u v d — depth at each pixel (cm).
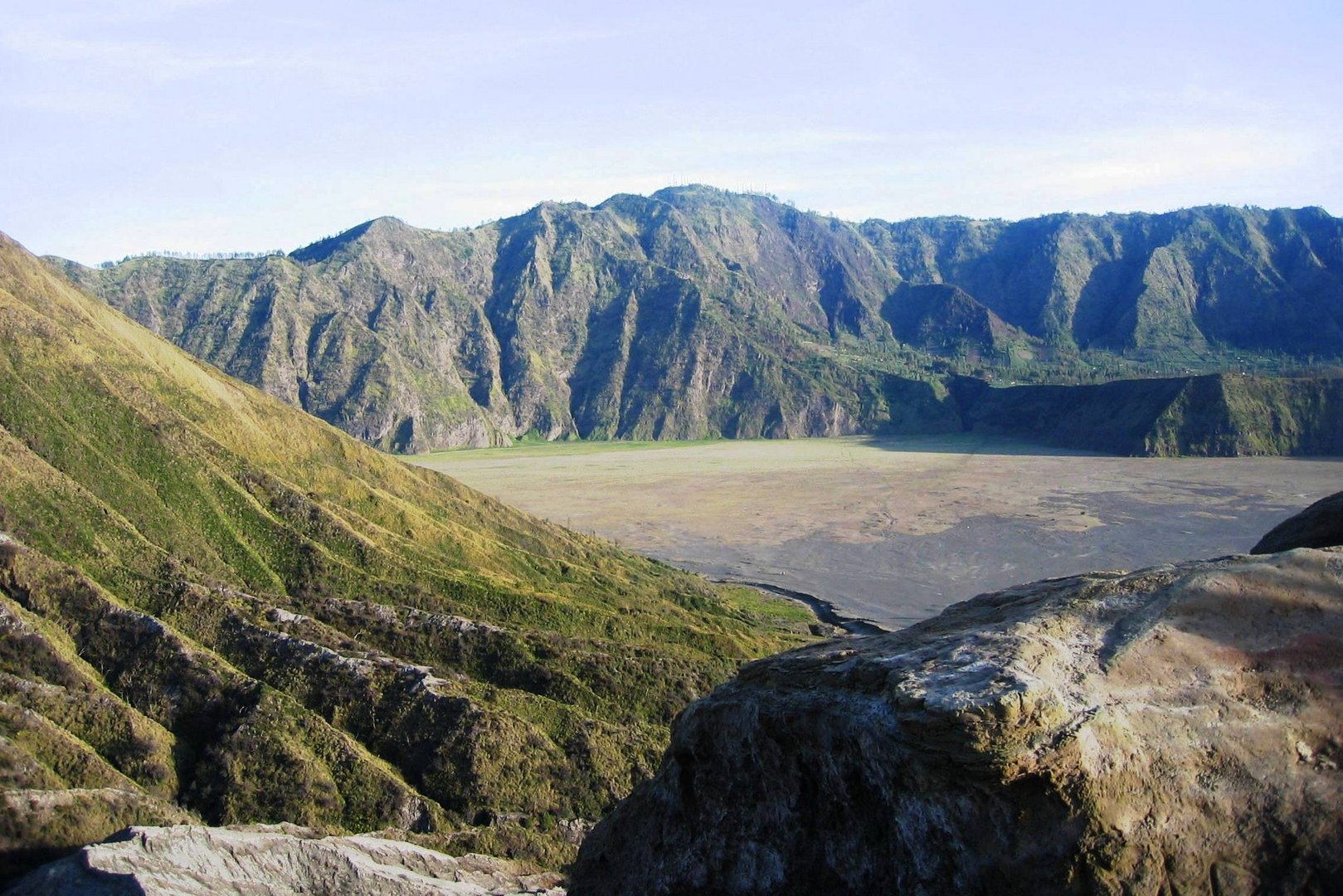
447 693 6638
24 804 4744
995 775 1998
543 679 7325
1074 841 1962
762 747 2672
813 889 2467
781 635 10044
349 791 5806
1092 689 2080
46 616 6669
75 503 7669
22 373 8656
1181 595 2280
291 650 6900
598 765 6425
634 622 8969
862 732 2317
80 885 3756
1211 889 1933
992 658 2184
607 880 3073
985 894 2050
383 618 7881
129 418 8925
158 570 7531
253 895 3975
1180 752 2003
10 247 10412
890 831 2291
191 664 6531
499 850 5394
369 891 4162
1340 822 1925
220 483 8850
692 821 2881
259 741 5984
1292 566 2288
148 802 5269
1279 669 2108
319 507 9244
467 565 9925
